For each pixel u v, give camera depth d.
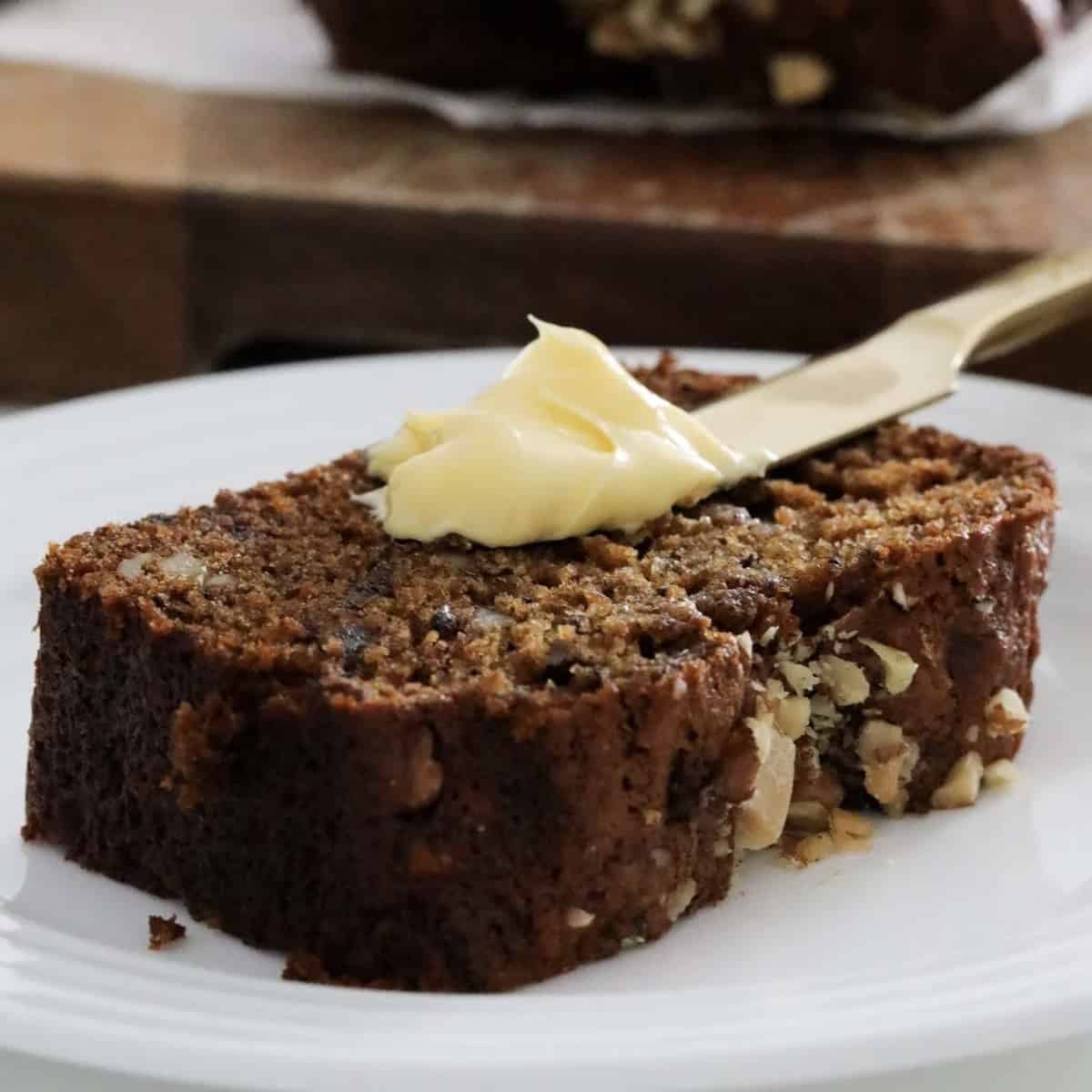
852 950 0.36
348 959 0.35
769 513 0.40
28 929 0.36
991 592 0.38
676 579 0.37
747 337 0.54
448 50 0.60
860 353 0.43
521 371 0.39
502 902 0.35
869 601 0.38
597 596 0.37
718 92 0.59
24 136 0.58
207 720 0.35
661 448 0.39
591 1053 0.32
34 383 0.57
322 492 0.39
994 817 0.38
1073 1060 0.34
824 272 0.53
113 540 0.38
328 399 0.47
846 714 0.38
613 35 0.58
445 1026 0.33
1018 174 0.56
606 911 0.36
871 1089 0.33
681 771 0.36
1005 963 0.34
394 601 0.37
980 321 0.44
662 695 0.35
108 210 0.55
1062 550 0.43
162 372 0.57
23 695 0.40
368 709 0.35
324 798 0.35
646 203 0.54
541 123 0.60
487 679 0.35
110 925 0.36
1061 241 0.52
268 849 0.36
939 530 0.38
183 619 0.36
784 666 0.37
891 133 0.59
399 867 0.35
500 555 0.38
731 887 0.37
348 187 0.55
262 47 0.66
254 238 0.55
